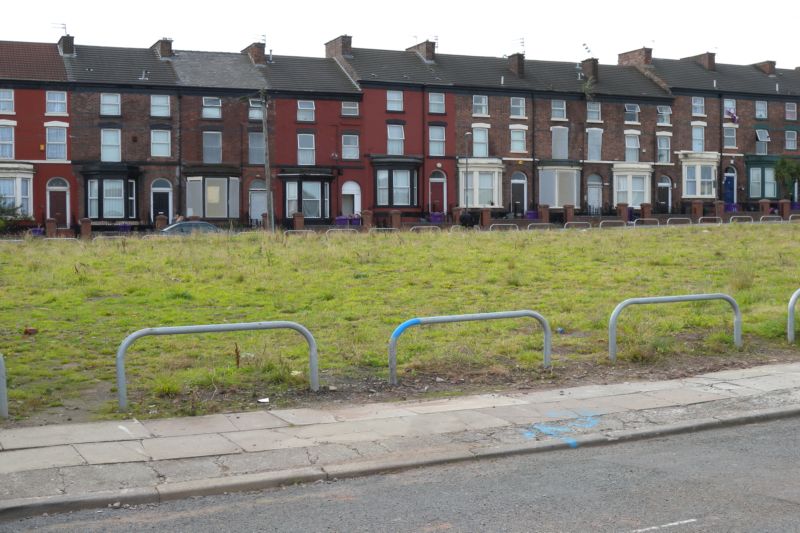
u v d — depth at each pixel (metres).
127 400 10.57
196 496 7.45
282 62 55.56
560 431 9.43
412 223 50.88
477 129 56.97
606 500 7.16
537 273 22.14
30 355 12.76
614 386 11.80
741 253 26.30
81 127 48.50
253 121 52.03
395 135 54.97
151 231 44.16
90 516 6.95
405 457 8.39
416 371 12.40
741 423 10.04
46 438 8.90
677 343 14.36
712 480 7.71
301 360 12.82
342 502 7.23
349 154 54.00
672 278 21.62
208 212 50.47
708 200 62.44
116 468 7.96
